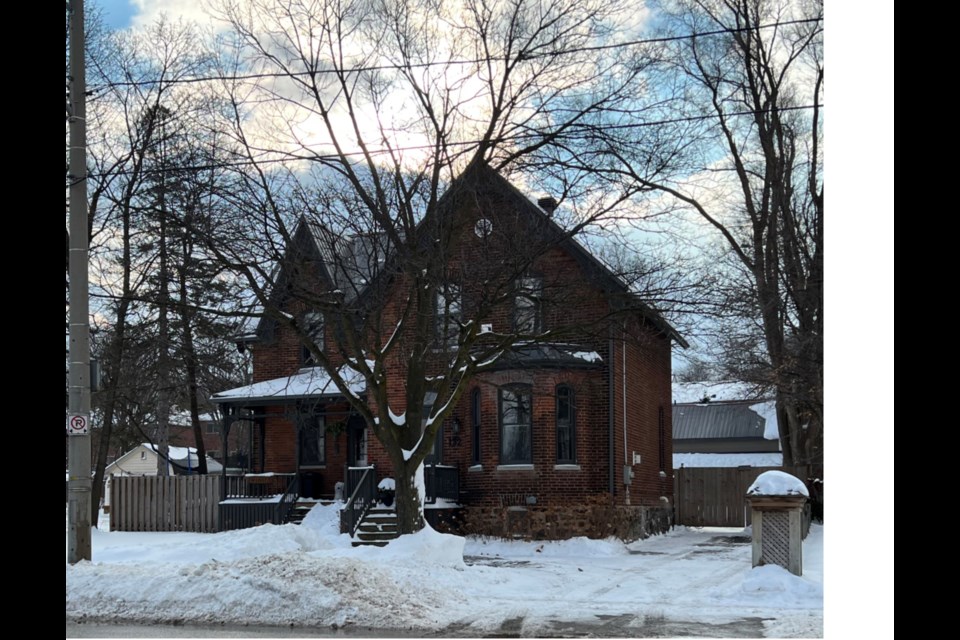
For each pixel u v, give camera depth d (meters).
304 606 12.83
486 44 18.86
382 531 24.06
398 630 12.04
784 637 11.16
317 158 19.09
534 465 25.91
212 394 36.78
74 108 15.80
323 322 20.48
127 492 30.20
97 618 12.74
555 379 26.08
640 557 22.14
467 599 14.47
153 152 25.91
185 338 32.25
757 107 31.42
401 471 19.36
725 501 33.94
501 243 20.42
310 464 29.94
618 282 19.95
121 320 30.02
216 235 19.23
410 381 19.80
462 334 19.42
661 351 32.97
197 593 13.34
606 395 26.22
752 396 44.50
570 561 20.98
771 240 29.77
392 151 18.95
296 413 26.67
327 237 19.91
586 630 11.88
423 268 18.98
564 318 24.44
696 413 59.59
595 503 24.98
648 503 29.53
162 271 28.12
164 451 39.12
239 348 31.75
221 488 29.05
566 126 19.06
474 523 25.41
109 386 30.53
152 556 19.16
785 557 14.55
